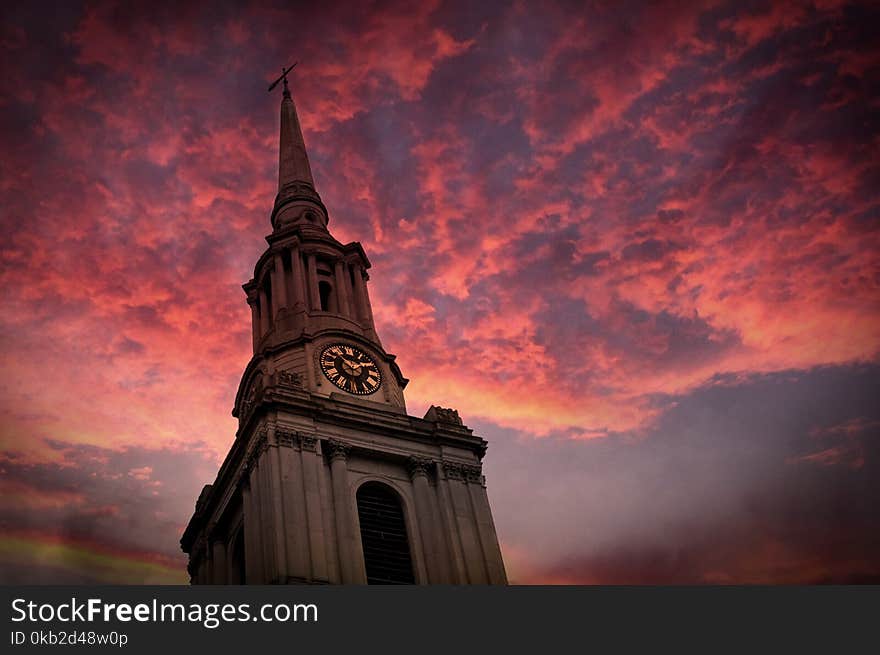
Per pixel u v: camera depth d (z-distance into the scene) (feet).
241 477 240.73
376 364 271.08
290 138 349.61
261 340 283.38
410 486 244.83
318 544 218.59
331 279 297.53
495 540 238.68
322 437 240.53
